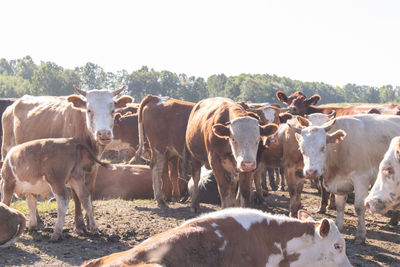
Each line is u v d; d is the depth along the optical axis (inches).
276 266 175.0
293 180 358.0
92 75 6368.1
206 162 363.3
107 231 304.7
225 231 163.6
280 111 478.3
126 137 562.9
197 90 6245.1
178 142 414.6
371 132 307.7
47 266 230.1
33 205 296.8
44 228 303.7
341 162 311.4
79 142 286.8
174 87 6087.6
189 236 154.2
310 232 177.3
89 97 319.3
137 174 465.1
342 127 314.3
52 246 264.5
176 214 374.0
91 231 291.7
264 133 303.9
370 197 227.5
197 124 363.6
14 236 254.4
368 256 279.9
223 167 330.6
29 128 383.6
